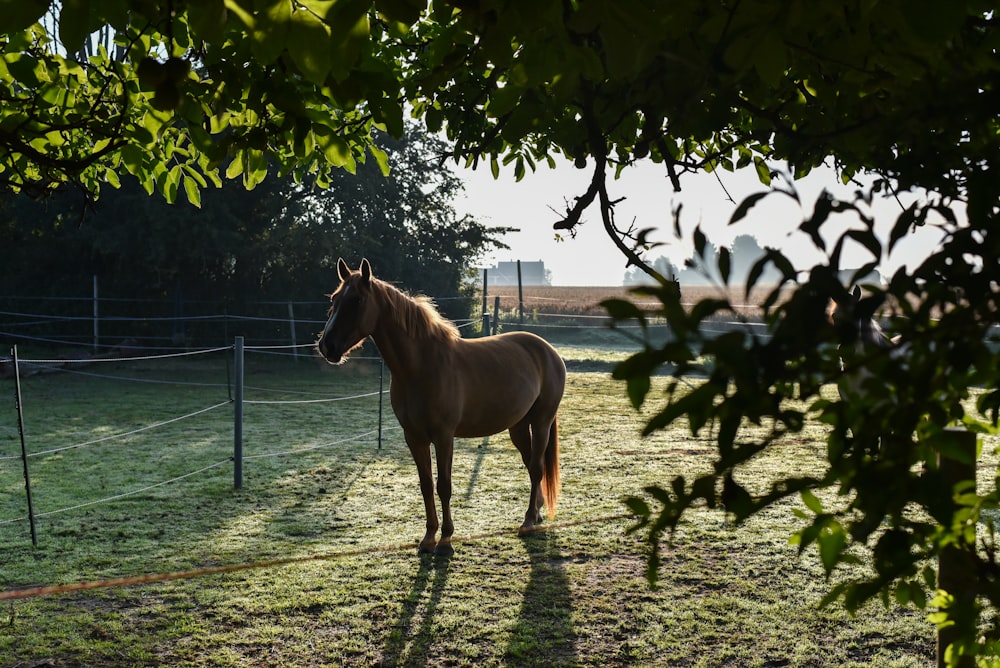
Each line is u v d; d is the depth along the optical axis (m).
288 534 5.98
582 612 4.48
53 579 5.03
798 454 7.98
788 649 3.97
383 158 3.05
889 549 0.96
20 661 3.94
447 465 5.55
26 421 11.42
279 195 20.80
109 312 20.80
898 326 0.84
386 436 10.21
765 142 1.94
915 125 0.88
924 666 3.73
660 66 1.25
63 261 20.95
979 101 0.84
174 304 20.70
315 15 1.23
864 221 0.81
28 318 20.56
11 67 2.30
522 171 3.05
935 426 0.95
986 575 0.99
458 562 5.32
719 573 5.01
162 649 4.07
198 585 4.92
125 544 5.74
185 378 16.80
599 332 22.45
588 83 1.91
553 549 5.55
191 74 2.23
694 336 0.76
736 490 0.86
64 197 19.33
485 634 4.21
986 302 0.80
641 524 0.98
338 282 20.86
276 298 21.00
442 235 22.08
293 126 2.26
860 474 0.87
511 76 1.58
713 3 1.15
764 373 0.77
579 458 8.60
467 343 5.87
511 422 5.96
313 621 4.40
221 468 8.28
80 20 1.23
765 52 1.07
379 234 21.52
